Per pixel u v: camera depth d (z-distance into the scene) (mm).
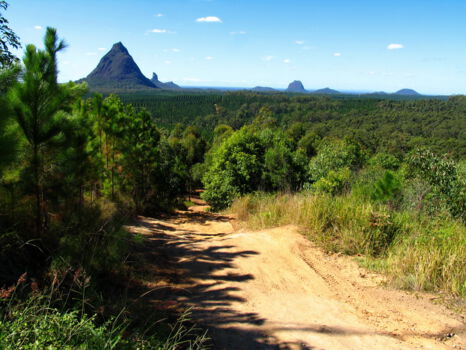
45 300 2664
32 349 1925
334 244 5723
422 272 4156
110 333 2301
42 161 3910
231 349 2705
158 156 13531
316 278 4484
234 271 4750
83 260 3602
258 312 3461
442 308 3539
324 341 2893
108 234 4125
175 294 3852
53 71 3854
